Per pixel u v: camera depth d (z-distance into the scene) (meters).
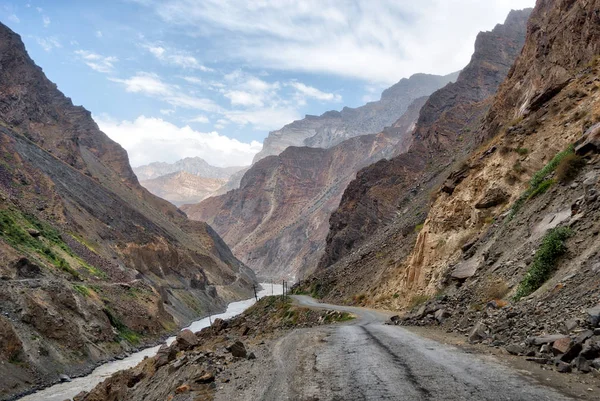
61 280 60.38
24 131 133.62
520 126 39.06
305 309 47.88
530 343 12.39
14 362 40.00
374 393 9.99
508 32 180.88
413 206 88.19
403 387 10.23
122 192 174.12
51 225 87.62
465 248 32.69
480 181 38.94
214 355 17.48
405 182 114.69
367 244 89.19
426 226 43.25
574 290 14.06
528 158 35.25
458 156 92.38
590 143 21.98
